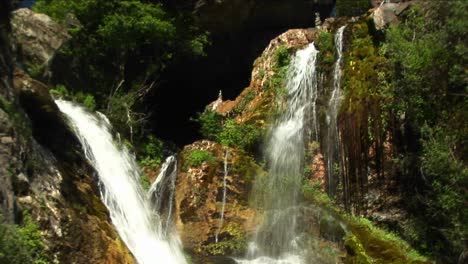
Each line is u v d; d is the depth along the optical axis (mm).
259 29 26422
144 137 20141
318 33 19938
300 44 20797
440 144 14297
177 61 25047
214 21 24938
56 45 19656
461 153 14422
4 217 10102
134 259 13031
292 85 19391
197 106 27578
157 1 23781
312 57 19094
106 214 13453
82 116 16734
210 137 19500
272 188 17188
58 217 11656
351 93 17219
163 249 14906
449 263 14500
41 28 19562
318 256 14883
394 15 17953
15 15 19234
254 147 18562
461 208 13711
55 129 13867
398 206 15891
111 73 21672
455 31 14586
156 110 25953
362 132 16719
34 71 18453
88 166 14547
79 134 15383
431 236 15031
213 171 16828
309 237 15445
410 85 15719
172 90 26906
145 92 22484
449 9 15109
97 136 16406
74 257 11430
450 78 14867
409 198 15766
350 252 14289
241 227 16031
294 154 18000
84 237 11945
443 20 15438
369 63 17188
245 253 15461
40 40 19344
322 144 17641
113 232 13086
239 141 18656
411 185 15789
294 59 19906
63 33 20172
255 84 20750
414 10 16844
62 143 13945
